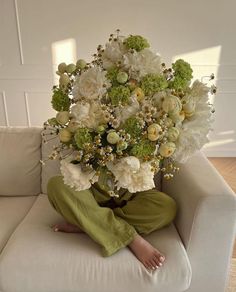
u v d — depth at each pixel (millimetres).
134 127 731
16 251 1029
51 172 1459
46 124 859
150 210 1141
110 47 806
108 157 731
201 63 2713
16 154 1436
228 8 2516
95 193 1214
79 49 2723
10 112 2982
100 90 744
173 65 814
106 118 732
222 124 2904
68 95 825
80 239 1099
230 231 1044
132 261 1019
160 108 756
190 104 758
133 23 2611
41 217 1239
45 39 2684
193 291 1161
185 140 768
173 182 1266
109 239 1053
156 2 2527
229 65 2701
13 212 1333
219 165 2807
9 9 2564
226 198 997
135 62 766
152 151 761
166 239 1104
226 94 2793
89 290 990
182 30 2611
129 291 995
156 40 2658
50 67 2789
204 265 1110
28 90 2877
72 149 813
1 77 2818
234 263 1496
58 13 2590
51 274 988
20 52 2725
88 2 2547
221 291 1165
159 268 1003
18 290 991
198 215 1020
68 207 1087
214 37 2617
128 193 1226
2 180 1432
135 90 765
